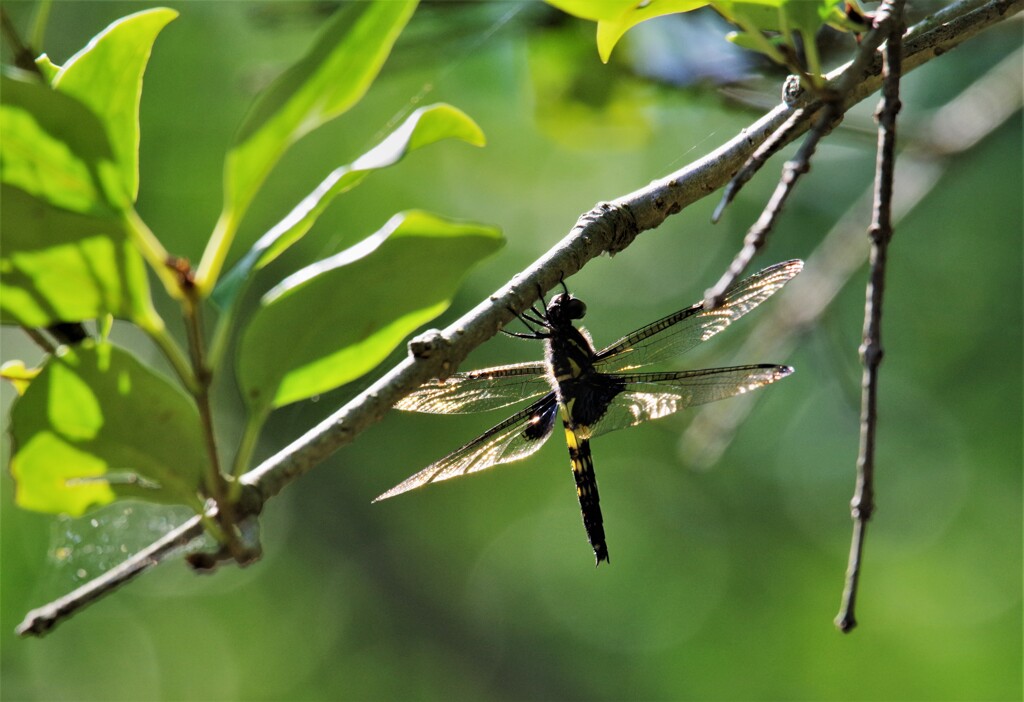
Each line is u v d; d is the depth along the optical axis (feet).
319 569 52.54
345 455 49.62
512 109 27.14
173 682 53.31
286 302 7.68
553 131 23.66
